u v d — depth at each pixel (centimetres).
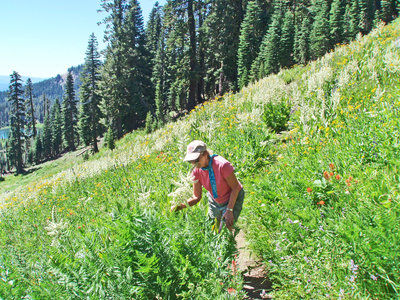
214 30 4453
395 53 751
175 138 1119
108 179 975
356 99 643
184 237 291
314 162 413
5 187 5791
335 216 279
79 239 351
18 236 661
